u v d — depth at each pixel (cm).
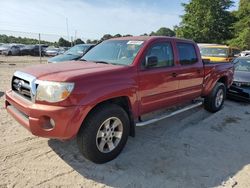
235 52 1838
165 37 482
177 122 571
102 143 369
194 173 366
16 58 2652
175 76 485
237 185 343
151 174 358
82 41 2583
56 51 3139
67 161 378
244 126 570
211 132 523
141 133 499
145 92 425
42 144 425
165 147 443
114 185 330
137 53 423
